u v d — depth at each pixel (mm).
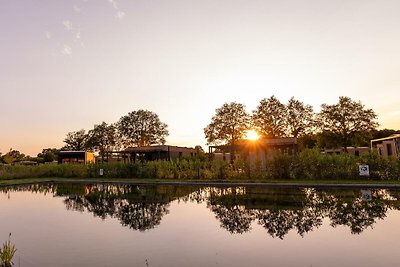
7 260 6023
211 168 25188
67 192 19562
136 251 6609
